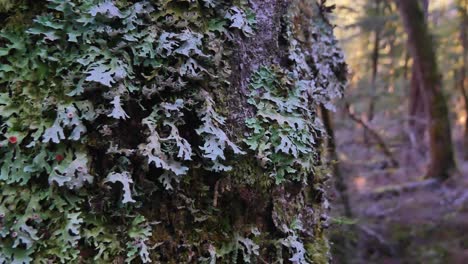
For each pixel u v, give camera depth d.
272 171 0.64
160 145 0.59
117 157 0.58
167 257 0.60
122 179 0.57
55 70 0.58
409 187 3.36
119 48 0.58
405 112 5.27
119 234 0.58
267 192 0.65
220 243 0.63
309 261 0.71
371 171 3.77
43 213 0.57
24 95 0.57
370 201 3.14
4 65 0.58
